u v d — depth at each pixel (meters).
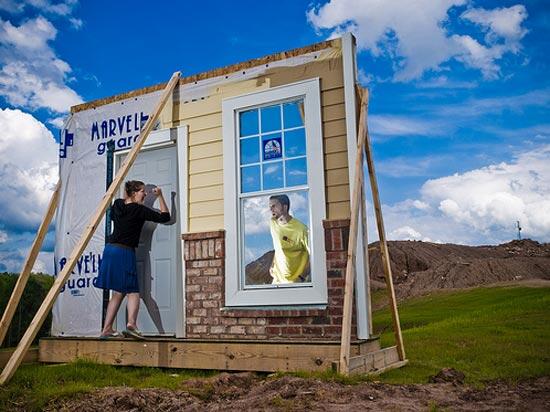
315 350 5.36
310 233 6.27
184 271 6.96
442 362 6.36
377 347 5.99
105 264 6.66
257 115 6.90
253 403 4.02
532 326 9.16
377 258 55.12
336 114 6.30
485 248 67.19
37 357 7.01
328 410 3.75
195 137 7.22
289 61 6.66
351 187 6.02
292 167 6.56
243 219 6.77
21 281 6.65
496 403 4.15
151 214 6.89
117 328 7.42
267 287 6.38
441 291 35.41
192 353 6.01
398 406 3.86
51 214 7.59
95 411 4.19
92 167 8.04
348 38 6.33
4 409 4.45
